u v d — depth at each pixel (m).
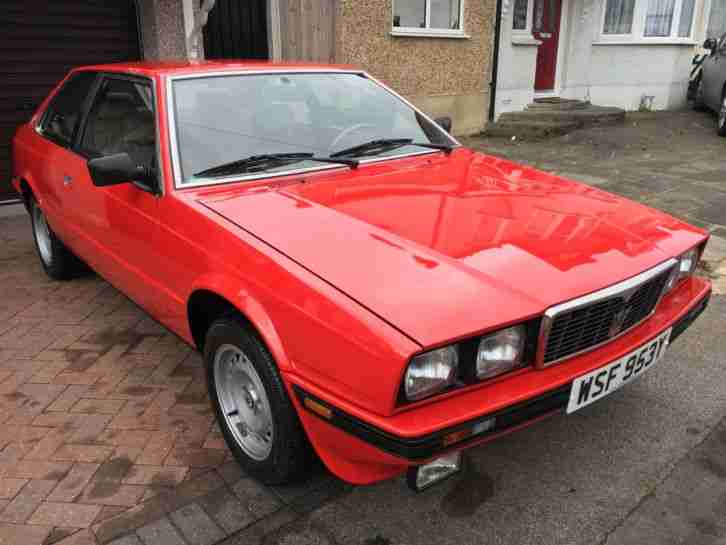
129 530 2.32
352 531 2.33
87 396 3.21
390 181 2.87
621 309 2.25
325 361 1.98
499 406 1.92
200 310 2.77
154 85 3.01
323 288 2.02
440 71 10.01
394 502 2.47
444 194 2.72
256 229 2.39
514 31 11.27
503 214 2.54
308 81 3.43
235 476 2.61
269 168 2.92
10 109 6.18
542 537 2.30
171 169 2.76
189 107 2.96
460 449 1.91
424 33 9.49
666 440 2.86
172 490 2.53
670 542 2.27
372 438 1.86
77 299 4.42
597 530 2.33
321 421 2.02
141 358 3.59
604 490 2.54
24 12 6.01
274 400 2.24
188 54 6.65
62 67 6.38
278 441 2.30
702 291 2.79
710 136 10.42
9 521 2.37
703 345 3.73
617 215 2.70
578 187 3.08
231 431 2.62
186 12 6.72
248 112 3.09
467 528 2.35
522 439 2.86
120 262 3.30
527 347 2.04
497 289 2.01
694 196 6.75
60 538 2.28
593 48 12.62
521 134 10.64
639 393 3.23
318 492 2.52
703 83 12.32
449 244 2.25
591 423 2.98
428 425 1.81
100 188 3.30
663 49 12.89
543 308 1.98
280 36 8.02
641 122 11.62
